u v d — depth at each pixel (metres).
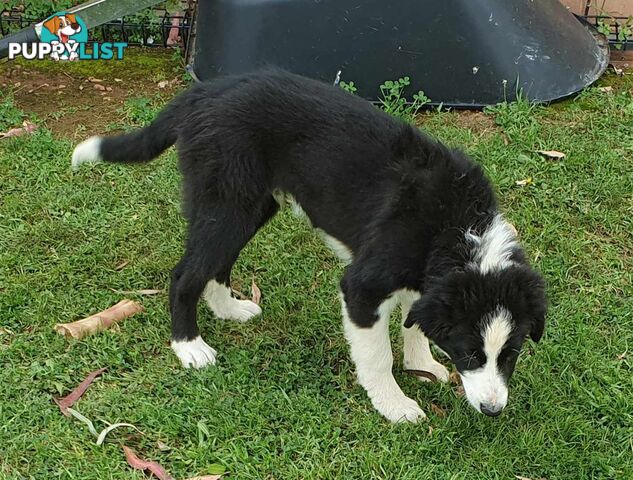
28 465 1.20
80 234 1.61
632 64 2.11
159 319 1.45
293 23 1.88
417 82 1.93
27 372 1.33
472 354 1.15
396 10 1.87
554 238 1.62
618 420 1.30
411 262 1.21
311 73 1.91
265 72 1.35
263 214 1.37
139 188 1.72
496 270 1.15
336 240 1.32
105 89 2.04
